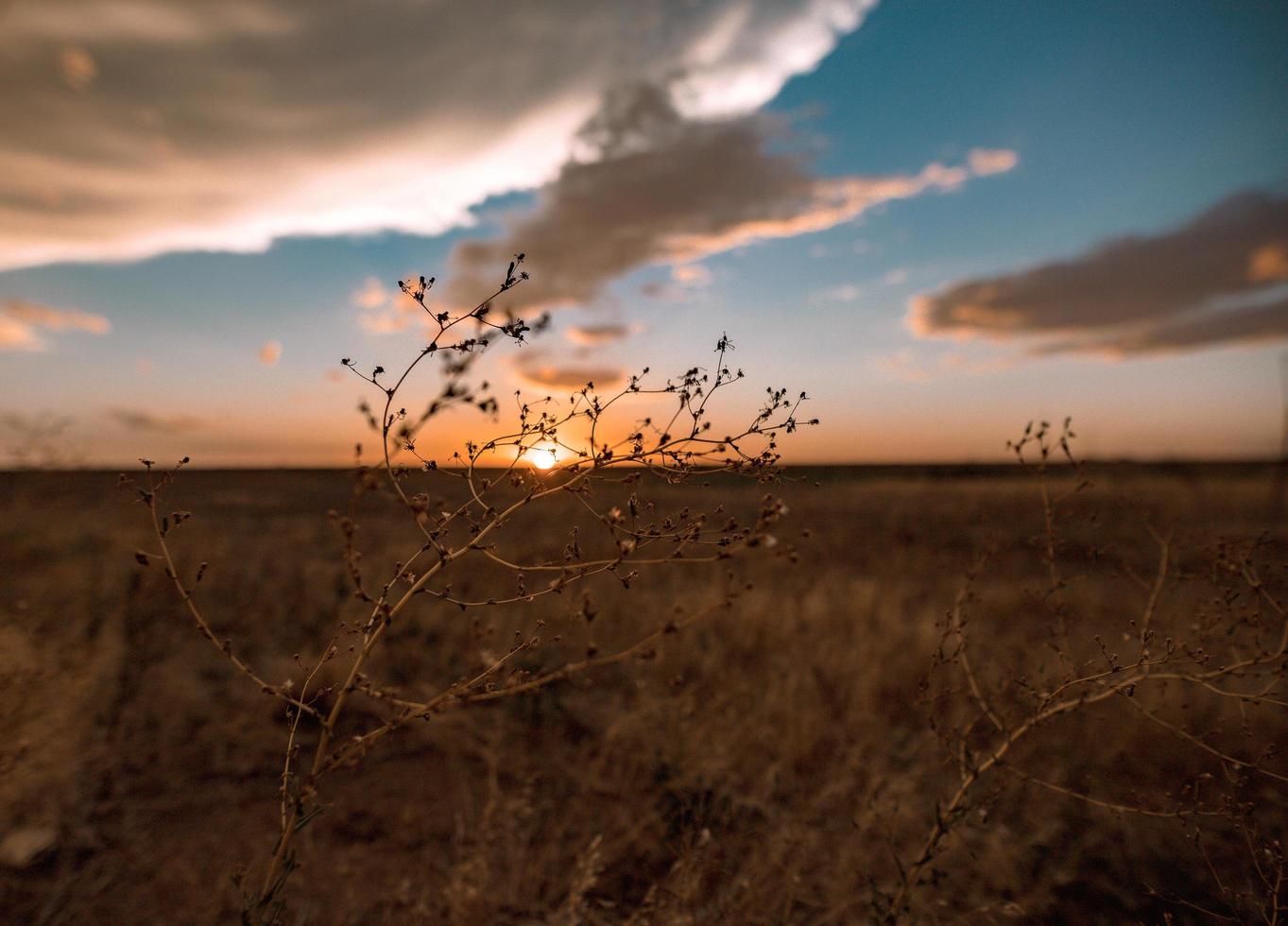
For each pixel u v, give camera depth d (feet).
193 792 9.80
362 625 4.04
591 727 12.28
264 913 3.84
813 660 15.81
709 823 9.44
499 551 14.30
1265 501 40.40
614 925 7.84
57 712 10.05
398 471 3.65
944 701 12.03
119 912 7.54
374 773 10.81
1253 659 5.26
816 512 55.26
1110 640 9.84
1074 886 8.58
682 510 4.18
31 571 18.65
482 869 7.88
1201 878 8.59
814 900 7.93
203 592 19.24
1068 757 10.65
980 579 23.39
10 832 8.31
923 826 8.91
